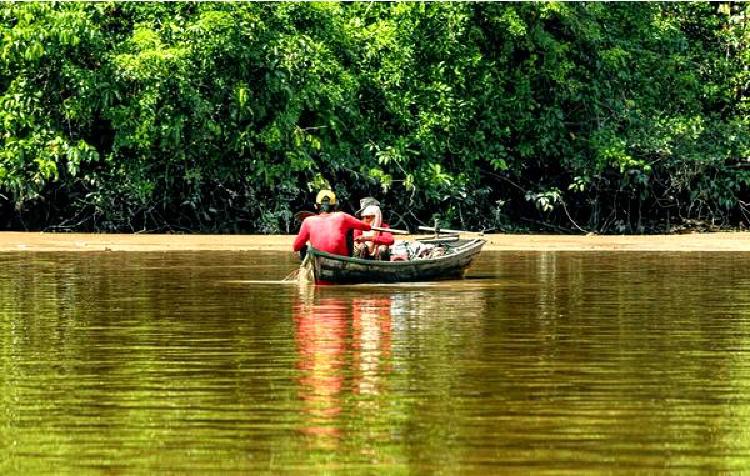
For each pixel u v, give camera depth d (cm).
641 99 6694
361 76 5978
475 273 3878
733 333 2456
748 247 5184
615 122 6494
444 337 2383
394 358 2133
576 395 1809
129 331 2472
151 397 1800
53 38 5294
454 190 5994
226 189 5728
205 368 2036
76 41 5281
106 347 2264
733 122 6675
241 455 1466
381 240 3662
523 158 6397
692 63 6906
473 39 6128
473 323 2598
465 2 6044
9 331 2477
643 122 6500
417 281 3559
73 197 5603
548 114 6297
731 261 4391
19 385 1895
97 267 4006
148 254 4562
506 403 1752
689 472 1386
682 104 6819
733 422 1633
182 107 5469
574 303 2992
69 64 5381
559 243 5381
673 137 6475
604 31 6675
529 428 1595
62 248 4812
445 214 6031
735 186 6469
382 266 3462
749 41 6994
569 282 3559
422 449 1488
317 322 2612
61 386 1883
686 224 6412
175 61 5409
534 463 1420
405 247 3909
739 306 2927
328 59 5847
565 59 6353
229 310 2833
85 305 2936
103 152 5647
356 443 1520
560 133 6341
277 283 3481
